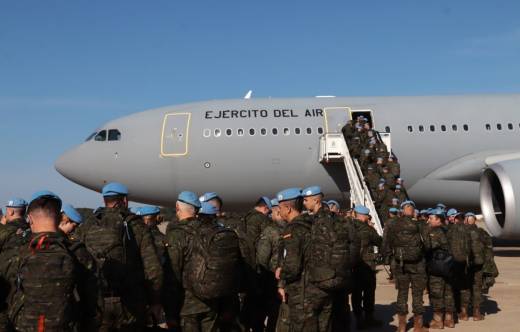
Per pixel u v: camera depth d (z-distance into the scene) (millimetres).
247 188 18094
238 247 5371
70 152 18781
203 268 5215
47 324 3674
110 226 5172
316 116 18266
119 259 5125
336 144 17188
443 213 7984
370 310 8359
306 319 5305
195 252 5328
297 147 17891
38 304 3691
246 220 7809
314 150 17891
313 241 5266
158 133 18047
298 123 18109
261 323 7180
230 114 18203
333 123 18141
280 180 18016
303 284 5348
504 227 15641
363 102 18812
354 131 17031
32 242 3855
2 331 4043
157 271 5211
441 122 18375
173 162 17828
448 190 18344
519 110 18734
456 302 9148
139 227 5324
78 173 18312
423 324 8266
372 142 16234
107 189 5438
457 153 18188
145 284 5277
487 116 18531
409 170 18172
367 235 8258
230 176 17891
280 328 5754
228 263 5242
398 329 7895
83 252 4047
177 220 5941
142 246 5281
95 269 4113
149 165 17922
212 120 18078
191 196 5867
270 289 6930
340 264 5199
